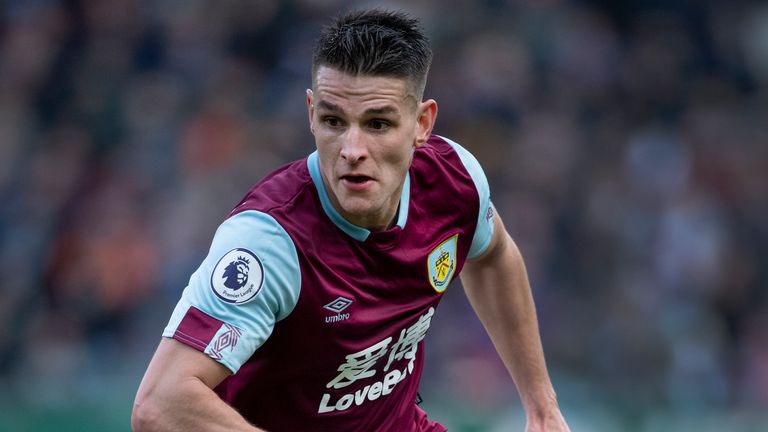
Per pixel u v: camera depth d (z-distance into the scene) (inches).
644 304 1368.1
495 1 1690.5
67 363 1299.2
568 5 1782.7
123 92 1565.0
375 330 496.4
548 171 1515.7
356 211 463.5
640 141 1627.7
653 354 1310.3
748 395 1373.0
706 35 1828.2
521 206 1456.7
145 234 1406.3
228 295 451.2
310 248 470.9
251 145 1499.8
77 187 1471.5
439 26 1627.7
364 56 456.1
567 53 1695.4
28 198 1453.0
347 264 481.7
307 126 1515.7
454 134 1542.8
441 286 520.1
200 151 1496.1
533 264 1403.8
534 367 587.8
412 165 513.7
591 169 1558.8
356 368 499.8
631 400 1240.8
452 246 525.0
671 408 1266.0
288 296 465.7
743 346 1434.5
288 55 1604.3
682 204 1512.1
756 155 1647.4
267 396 500.7
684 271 1454.2
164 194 1453.0
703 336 1381.6
